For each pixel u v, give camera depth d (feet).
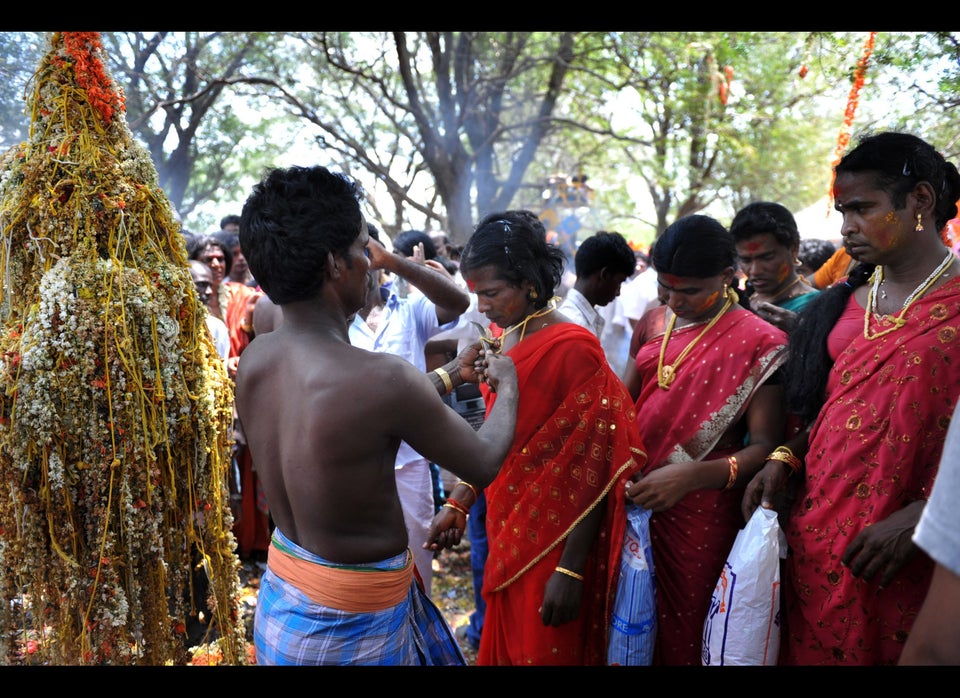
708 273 7.86
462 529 8.21
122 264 6.81
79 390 6.54
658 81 38.63
